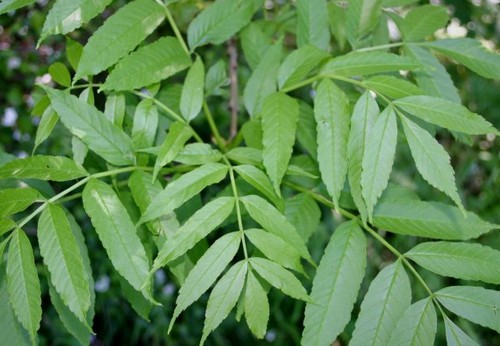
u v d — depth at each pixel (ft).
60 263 1.43
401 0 1.96
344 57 1.63
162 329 5.00
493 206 4.23
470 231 1.62
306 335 1.53
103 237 1.46
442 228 1.63
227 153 1.66
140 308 1.91
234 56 2.54
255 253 1.64
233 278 1.41
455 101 1.82
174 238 1.41
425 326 1.52
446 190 1.43
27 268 1.44
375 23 1.90
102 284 4.77
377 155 1.45
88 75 1.69
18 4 1.52
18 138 4.51
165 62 1.72
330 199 1.91
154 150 1.60
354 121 1.50
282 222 1.48
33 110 1.78
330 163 1.49
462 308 1.53
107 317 4.97
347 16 1.90
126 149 1.64
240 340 5.23
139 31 1.65
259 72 1.99
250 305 1.41
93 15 1.55
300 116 2.02
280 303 4.76
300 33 1.99
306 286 3.84
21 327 1.66
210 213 1.45
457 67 3.54
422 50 1.86
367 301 1.54
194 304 5.13
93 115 1.62
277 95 1.60
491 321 1.52
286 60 1.72
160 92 2.09
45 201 1.50
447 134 4.17
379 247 4.00
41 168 1.54
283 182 1.92
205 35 1.88
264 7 2.61
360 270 1.59
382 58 1.60
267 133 1.54
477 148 4.25
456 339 1.52
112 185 1.79
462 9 2.90
